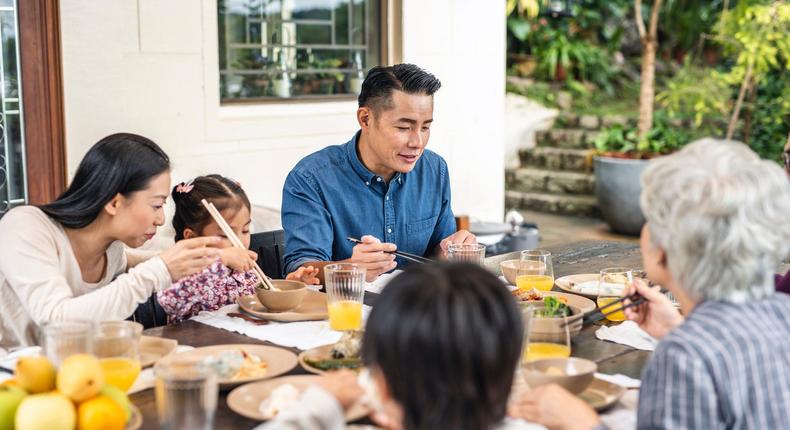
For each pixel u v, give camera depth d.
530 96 8.45
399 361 1.11
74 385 1.33
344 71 4.63
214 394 1.31
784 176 1.32
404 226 2.88
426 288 1.12
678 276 1.34
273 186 4.33
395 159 2.64
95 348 1.57
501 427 1.22
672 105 7.23
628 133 7.30
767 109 7.39
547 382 1.54
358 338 1.80
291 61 4.41
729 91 6.98
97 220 2.12
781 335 1.30
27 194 3.61
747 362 1.26
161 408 1.31
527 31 8.68
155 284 2.02
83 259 2.16
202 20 3.96
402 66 2.62
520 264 2.43
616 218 6.73
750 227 1.27
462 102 5.14
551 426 1.40
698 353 1.24
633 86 9.10
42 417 1.31
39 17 3.52
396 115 2.58
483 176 5.36
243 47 4.21
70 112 3.61
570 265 2.82
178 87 3.91
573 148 8.02
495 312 1.11
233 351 1.75
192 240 2.08
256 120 4.22
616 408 1.57
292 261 2.66
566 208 7.56
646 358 1.88
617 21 9.38
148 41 3.79
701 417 1.23
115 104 3.73
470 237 2.73
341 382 1.30
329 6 4.52
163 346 1.86
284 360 1.78
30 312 2.02
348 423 1.49
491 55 5.27
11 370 1.75
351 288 2.03
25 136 3.57
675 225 1.31
